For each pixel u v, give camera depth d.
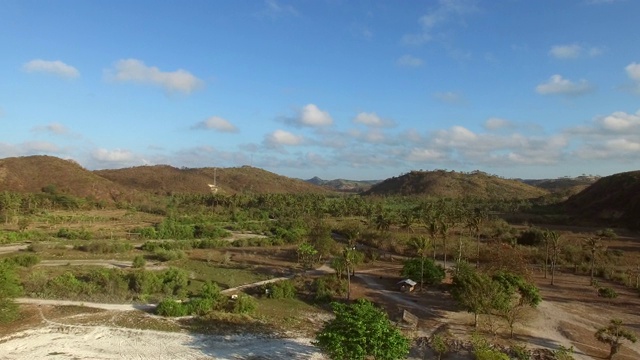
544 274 65.50
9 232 85.75
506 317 40.12
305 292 52.25
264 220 127.69
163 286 50.69
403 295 52.34
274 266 68.12
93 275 52.38
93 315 40.16
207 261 70.38
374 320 29.97
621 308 48.56
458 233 100.00
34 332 35.91
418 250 61.19
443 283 58.28
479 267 64.56
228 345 35.09
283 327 39.88
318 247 74.81
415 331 39.81
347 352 28.44
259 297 49.62
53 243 78.25
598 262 70.50
